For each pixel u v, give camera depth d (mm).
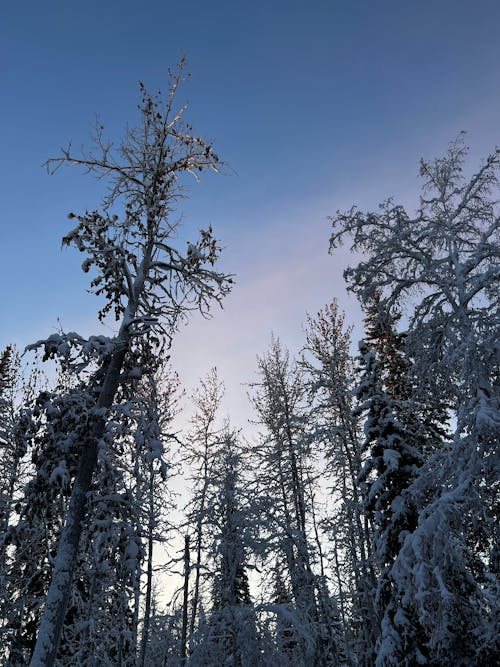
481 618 9750
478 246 12258
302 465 18547
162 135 12828
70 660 14758
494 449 9680
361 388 14336
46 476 10102
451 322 12734
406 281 13695
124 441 11273
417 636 11078
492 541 10398
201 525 16094
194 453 21297
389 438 13352
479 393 10383
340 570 16938
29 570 13969
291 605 14203
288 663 14305
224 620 14391
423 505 11445
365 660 14961
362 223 13930
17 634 15406
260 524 15211
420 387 14172
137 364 12117
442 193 13750
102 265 11648
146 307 12320
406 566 9648
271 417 20156
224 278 12789
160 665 21781
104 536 9969
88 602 14336
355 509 15555
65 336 10422
